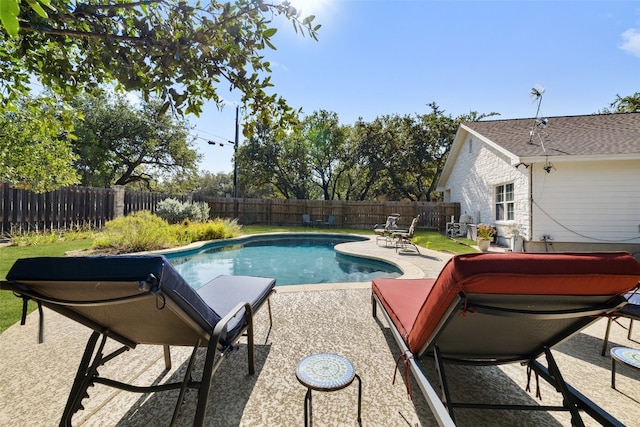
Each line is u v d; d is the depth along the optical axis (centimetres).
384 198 2448
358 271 753
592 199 754
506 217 946
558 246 774
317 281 661
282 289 463
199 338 187
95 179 1950
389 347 281
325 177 2294
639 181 729
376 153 2025
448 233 1342
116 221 838
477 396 213
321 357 198
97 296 151
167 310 164
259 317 352
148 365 247
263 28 181
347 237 1282
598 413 157
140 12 187
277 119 212
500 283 141
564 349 285
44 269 141
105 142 1856
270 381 226
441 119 1964
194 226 1002
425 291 303
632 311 260
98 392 212
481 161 1127
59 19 158
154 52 168
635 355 207
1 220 805
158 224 878
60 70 189
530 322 171
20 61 221
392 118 2047
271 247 1093
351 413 191
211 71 184
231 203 1712
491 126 1120
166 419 186
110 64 167
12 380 222
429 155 1947
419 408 197
